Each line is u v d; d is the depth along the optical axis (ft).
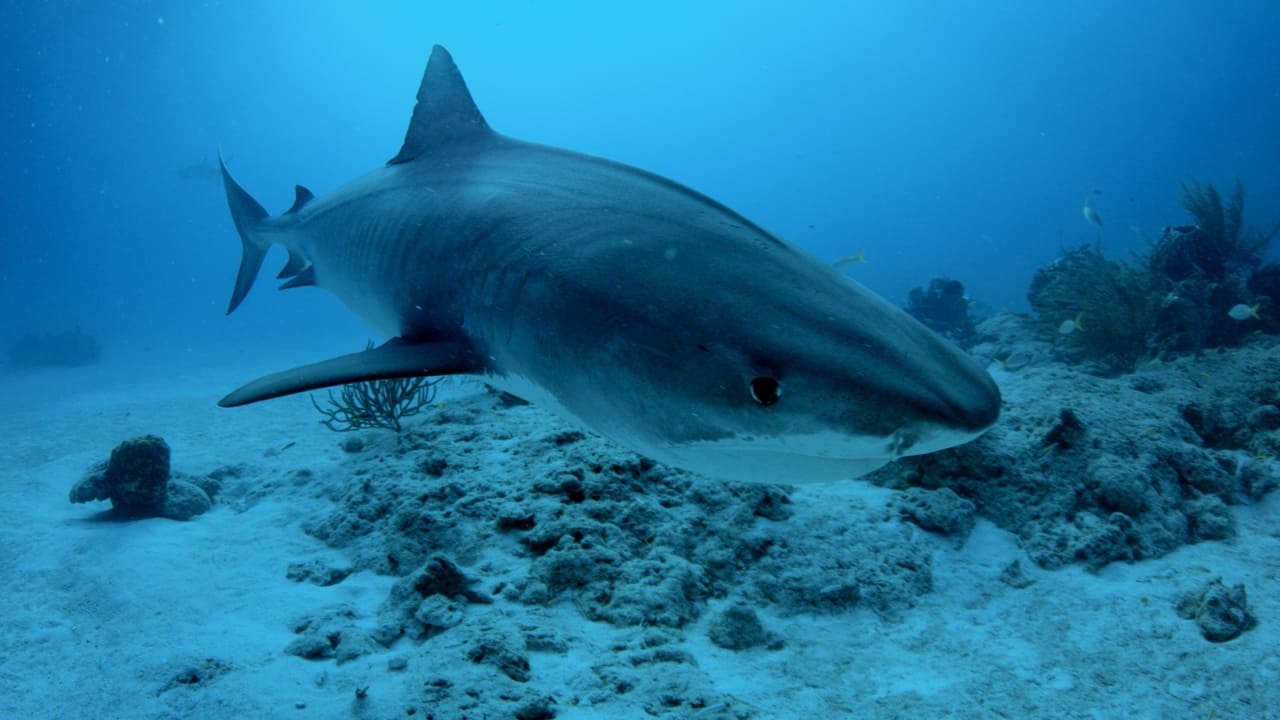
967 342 57.31
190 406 45.96
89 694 11.06
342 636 12.49
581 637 12.39
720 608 13.92
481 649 11.28
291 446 29.91
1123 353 38.32
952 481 18.76
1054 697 11.76
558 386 9.03
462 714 9.73
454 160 12.84
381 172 14.71
